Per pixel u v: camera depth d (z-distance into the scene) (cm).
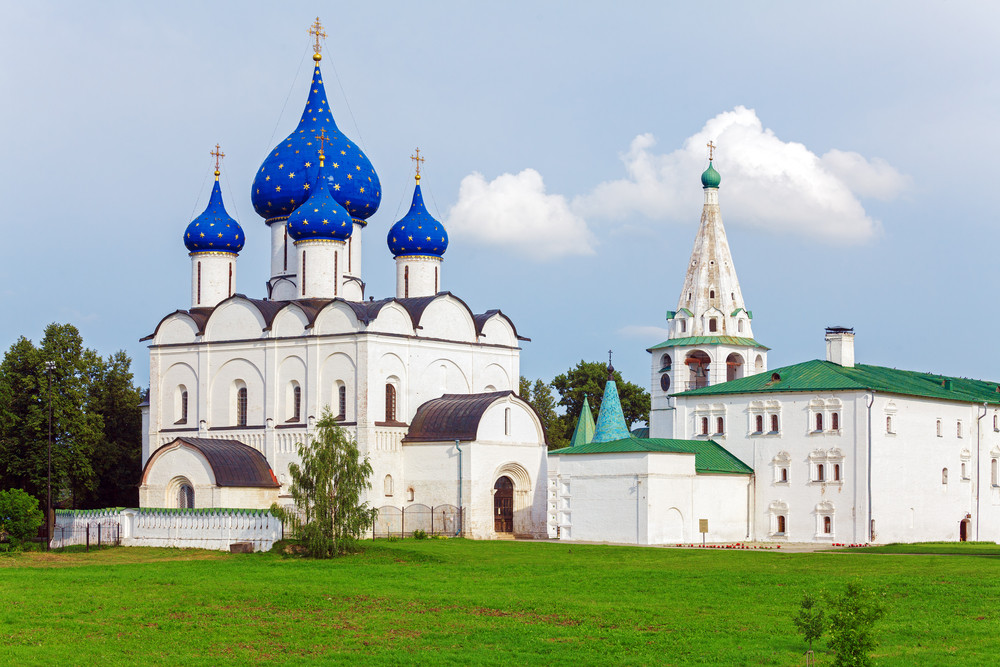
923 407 9300
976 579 5903
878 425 8831
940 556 7144
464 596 5509
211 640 4569
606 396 9669
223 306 10119
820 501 8862
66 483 10988
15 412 10362
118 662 4209
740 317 11431
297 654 4341
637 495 8388
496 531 9581
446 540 8481
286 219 10550
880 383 9081
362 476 7531
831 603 4028
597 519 8588
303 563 6975
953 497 9538
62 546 8819
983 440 9925
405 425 9556
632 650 4381
